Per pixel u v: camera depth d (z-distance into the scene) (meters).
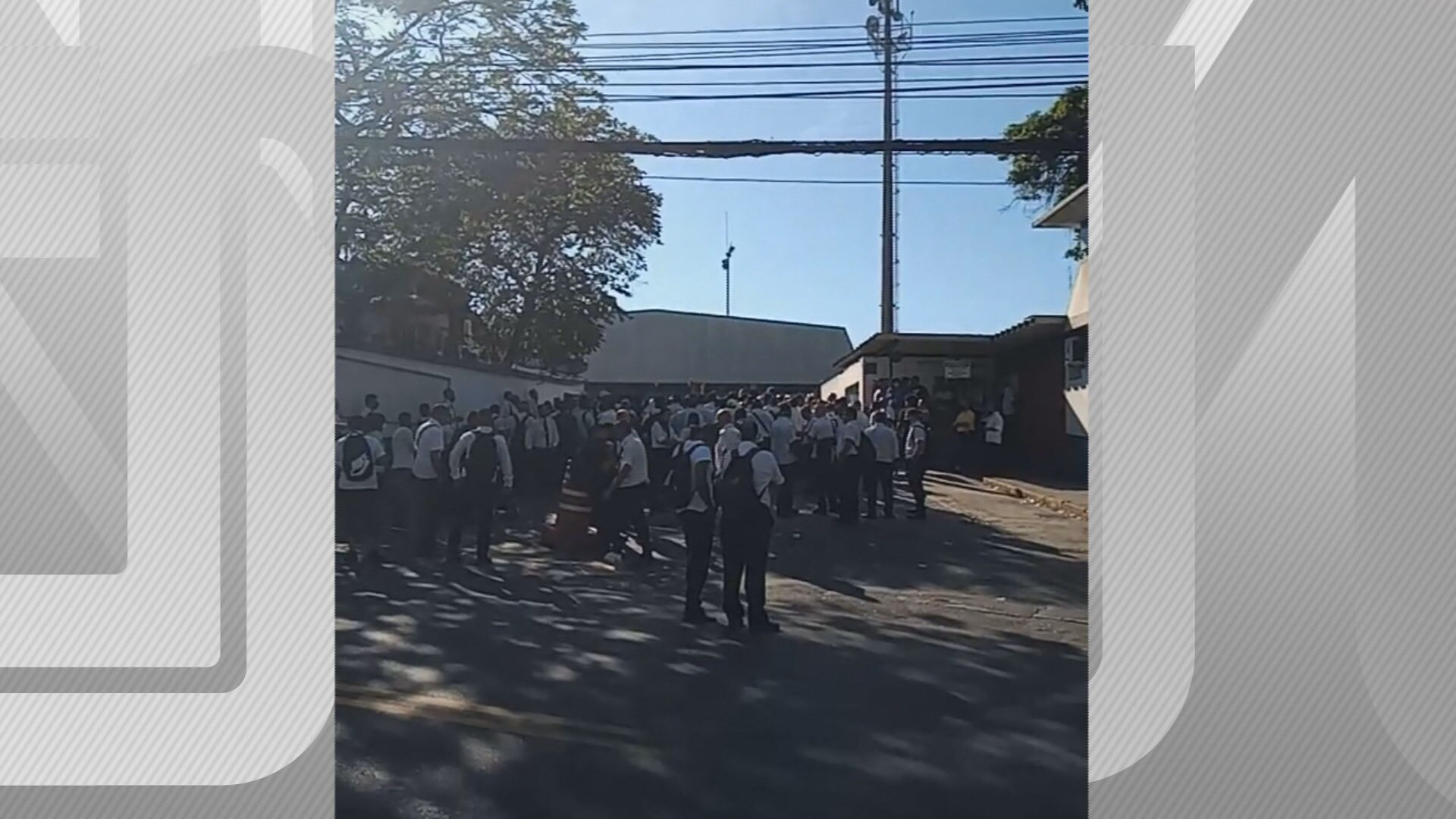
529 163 23.75
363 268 23.20
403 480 14.94
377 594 11.40
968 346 28.98
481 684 7.88
